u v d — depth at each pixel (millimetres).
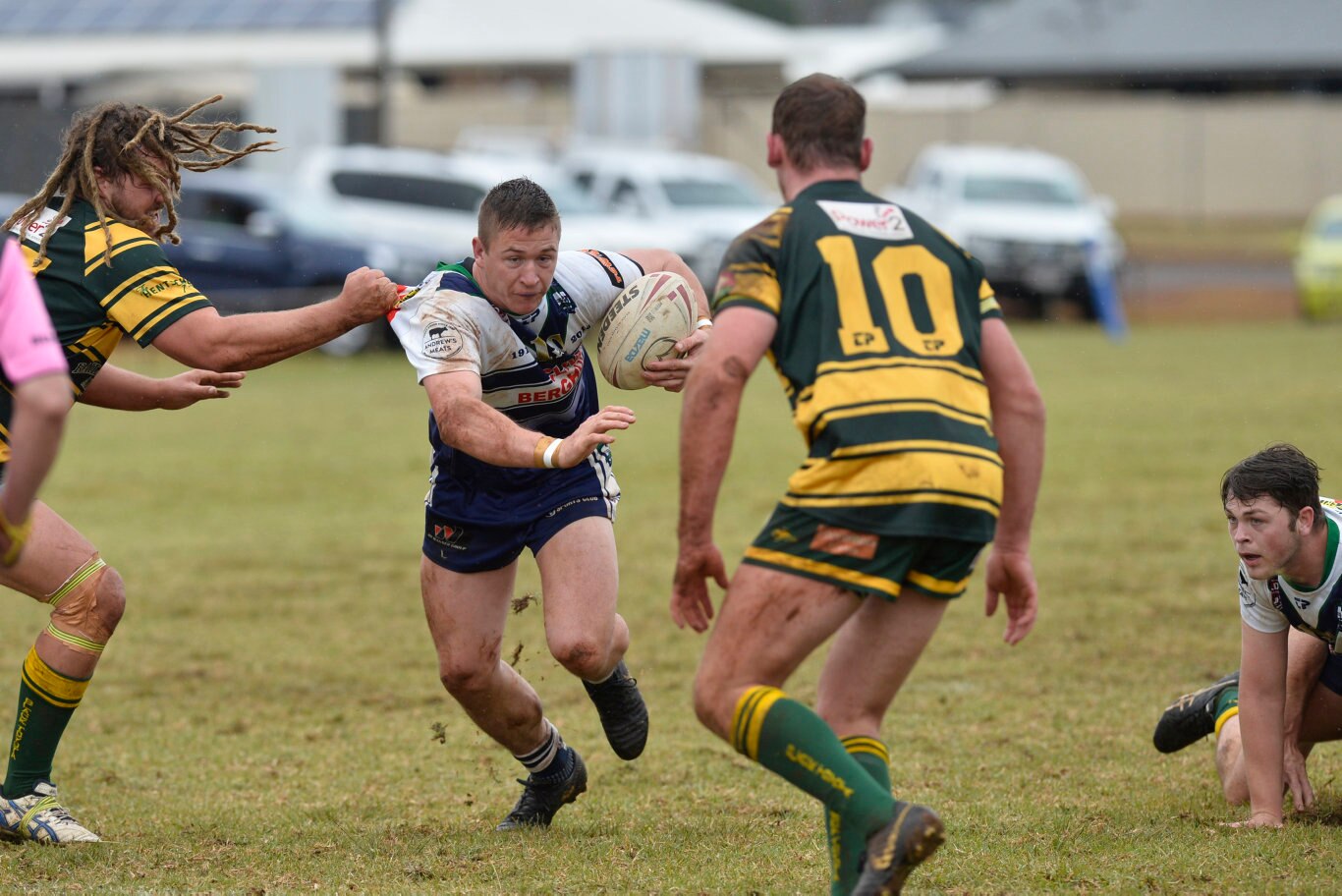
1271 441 43625
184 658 24688
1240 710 15320
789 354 12227
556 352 15438
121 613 15672
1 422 14812
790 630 12000
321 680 23422
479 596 15602
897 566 11898
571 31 114938
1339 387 54688
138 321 14797
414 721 21125
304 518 36750
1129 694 21625
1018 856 14398
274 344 14719
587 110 108000
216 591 29359
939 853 14578
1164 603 27156
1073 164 147625
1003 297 83688
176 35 115312
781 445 46250
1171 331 78812
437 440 15469
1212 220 146500
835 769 11688
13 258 11578
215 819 16516
